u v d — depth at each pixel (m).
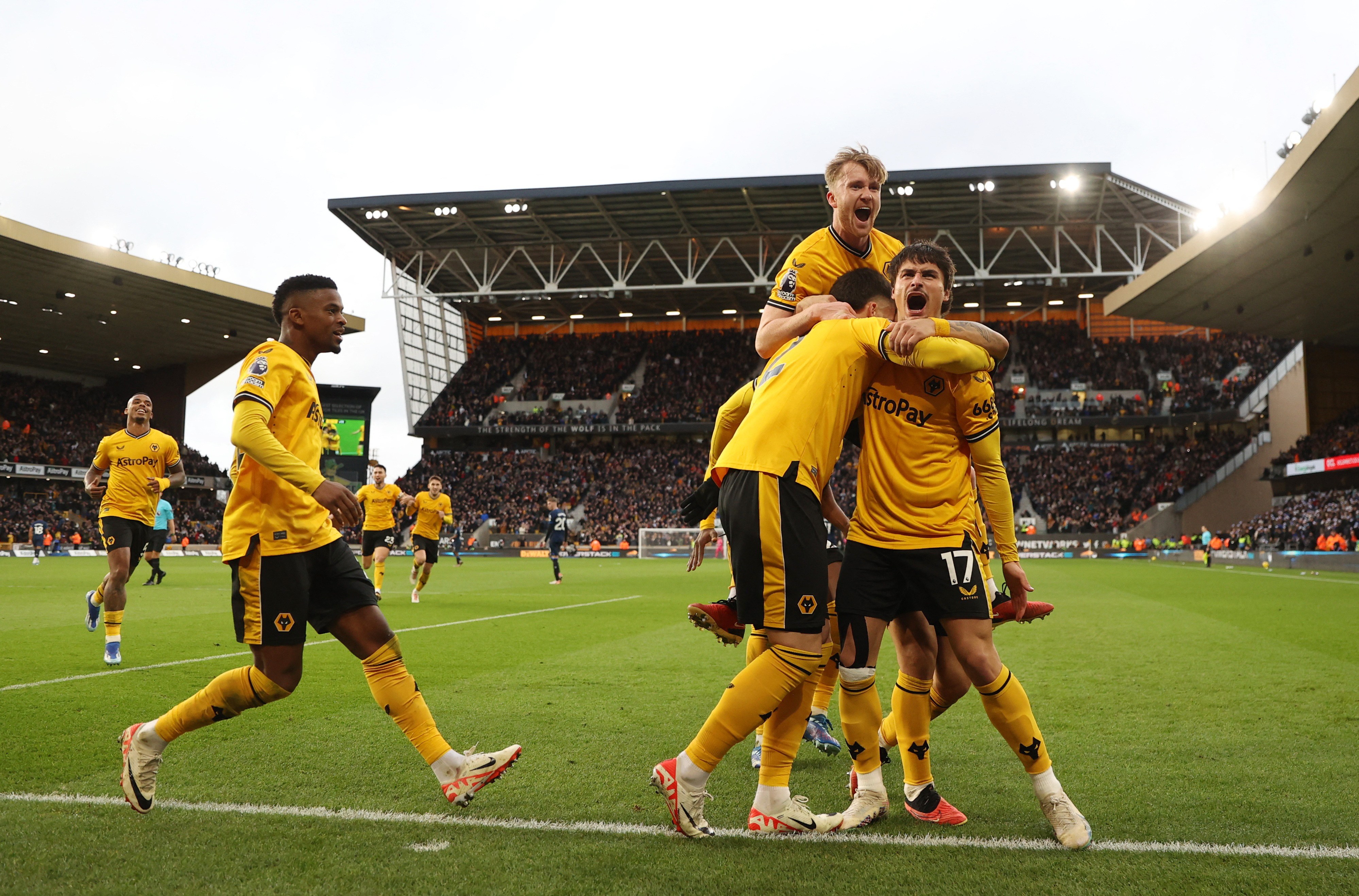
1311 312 32.16
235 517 3.00
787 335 3.22
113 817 2.91
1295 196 22.09
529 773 3.52
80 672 5.95
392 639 3.04
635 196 35.47
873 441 2.98
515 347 53.16
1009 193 34.41
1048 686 5.62
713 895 2.30
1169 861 2.56
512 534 43.03
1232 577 20.64
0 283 33.62
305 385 3.15
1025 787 3.40
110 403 46.97
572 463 48.16
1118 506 41.00
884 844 2.74
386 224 38.22
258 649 2.99
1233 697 5.23
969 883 2.39
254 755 3.75
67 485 43.09
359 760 3.67
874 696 3.02
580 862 2.54
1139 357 46.56
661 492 44.97
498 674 6.08
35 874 2.41
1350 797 3.21
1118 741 4.11
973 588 2.89
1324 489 33.34
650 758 3.78
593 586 17.48
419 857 2.57
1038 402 45.06
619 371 50.62
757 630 2.80
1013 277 35.41
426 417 49.19
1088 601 12.91
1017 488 42.56
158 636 8.10
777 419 2.81
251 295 36.94
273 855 2.57
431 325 51.16
